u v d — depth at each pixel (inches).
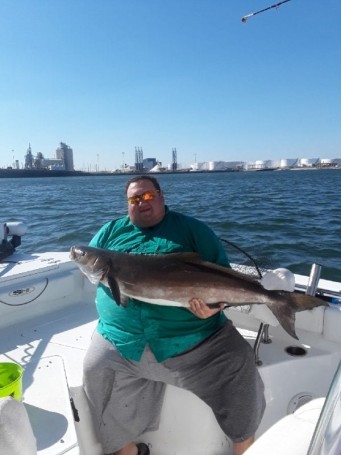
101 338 97.7
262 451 58.4
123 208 716.7
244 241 378.0
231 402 87.7
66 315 145.4
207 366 89.8
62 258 158.6
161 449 97.7
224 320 99.2
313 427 61.6
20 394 81.4
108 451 94.0
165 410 97.1
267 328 115.5
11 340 126.3
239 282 90.4
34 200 959.0
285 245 356.5
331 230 430.6
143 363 92.6
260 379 92.2
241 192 1103.6
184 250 99.0
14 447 53.4
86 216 607.8
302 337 117.0
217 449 96.0
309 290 109.3
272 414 103.9
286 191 1117.7
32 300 140.6
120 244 105.3
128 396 93.7
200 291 90.6
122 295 94.8
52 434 76.7
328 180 1887.3
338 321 112.7
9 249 160.6
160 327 92.1
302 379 108.2
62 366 99.7
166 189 1322.6
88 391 94.2
